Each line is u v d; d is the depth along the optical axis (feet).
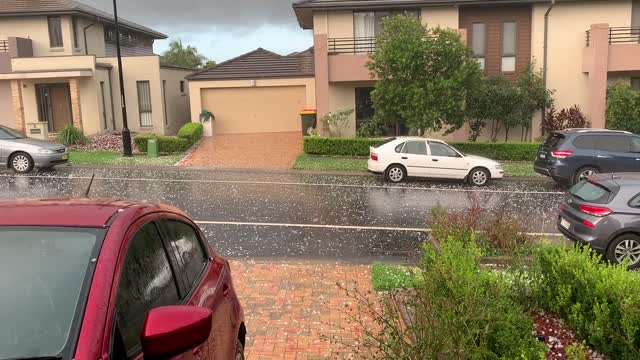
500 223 30.50
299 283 26.40
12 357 7.53
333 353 18.84
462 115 70.03
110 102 94.84
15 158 59.21
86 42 98.78
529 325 14.83
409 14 81.87
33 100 90.79
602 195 30.55
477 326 12.95
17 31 94.48
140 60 94.84
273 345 19.48
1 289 8.45
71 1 100.42
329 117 79.15
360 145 74.49
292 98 97.96
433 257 18.89
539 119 83.46
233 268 28.73
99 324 7.89
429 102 66.64
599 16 81.87
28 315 8.07
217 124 98.12
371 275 27.35
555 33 82.38
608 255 30.14
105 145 81.15
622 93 74.79
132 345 8.47
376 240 35.60
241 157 74.13
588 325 15.98
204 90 97.30
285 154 76.43
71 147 79.10
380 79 69.77
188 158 72.84
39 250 9.00
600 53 77.00
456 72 66.33
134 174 61.31
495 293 15.39
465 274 16.38
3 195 47.21
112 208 10.51
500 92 77.46
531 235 34.04
